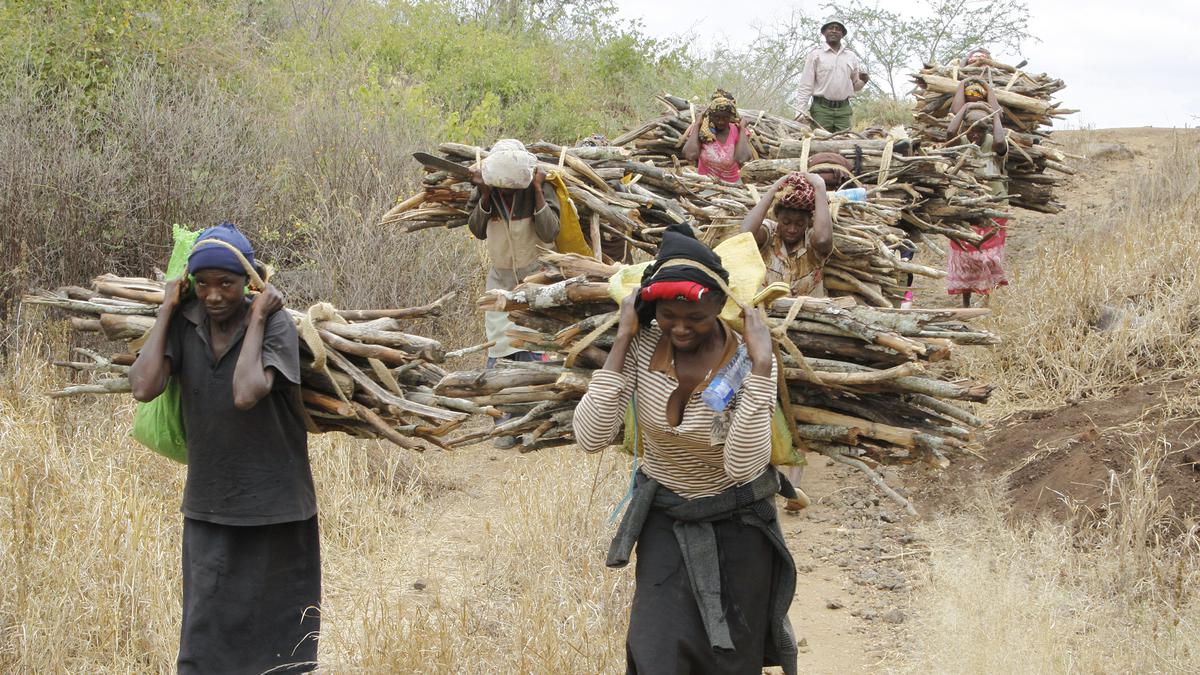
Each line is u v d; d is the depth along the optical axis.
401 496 5.61
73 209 6.79
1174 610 4.16
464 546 5.32
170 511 5.13
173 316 3.64
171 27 9.05
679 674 3.21
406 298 7.50
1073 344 6.61
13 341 6.18
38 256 6.61
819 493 6.03
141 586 4.30
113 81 7.98
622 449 3.60
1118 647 3.95
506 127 12.07
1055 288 7.20
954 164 7.79
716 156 7.87
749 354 3.16
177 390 3.71
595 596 4.49
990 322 7.20
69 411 5.71
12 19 8.02
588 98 13.74
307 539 3.84
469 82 12.76
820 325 3.61
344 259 7.47
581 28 15.77
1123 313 6.78
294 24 12.43
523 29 15.76
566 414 3.96
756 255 3.50
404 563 5.08
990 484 5.66
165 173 7.29
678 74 14.98
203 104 8.11
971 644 4.06
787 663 3.50
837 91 11.21
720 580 3.29
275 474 3.67
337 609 4.63
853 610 4.71
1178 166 10.78
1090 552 4.74
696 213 6.13
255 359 3.51
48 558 4.31
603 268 4.05
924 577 4.84
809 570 5.13
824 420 3.62
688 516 3.29
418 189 8.45
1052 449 5.66
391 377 3.94
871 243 5.10
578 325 3.77
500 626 4.40
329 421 3.94
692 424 3.19
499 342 6.04
